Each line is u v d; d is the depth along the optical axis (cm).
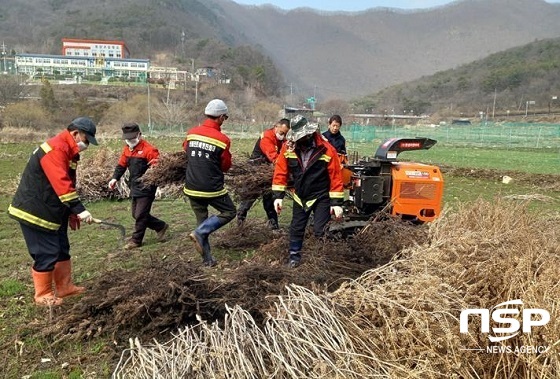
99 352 419
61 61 9406
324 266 523
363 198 631
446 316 345
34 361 409
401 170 629
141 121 4997
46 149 473
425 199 625
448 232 502
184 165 690
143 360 337
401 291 358
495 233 486
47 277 495
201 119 5356
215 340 339
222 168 605
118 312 436
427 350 322
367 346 338
